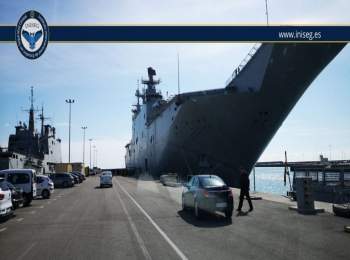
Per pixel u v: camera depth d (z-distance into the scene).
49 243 10.34
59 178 44.09
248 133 39.56
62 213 17.69
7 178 21.84
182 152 49.88
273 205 18.70
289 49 32.03
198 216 14.79
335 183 21.38
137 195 28.69
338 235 10.70
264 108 36.88
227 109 39.47
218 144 43.09
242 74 39.22
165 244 9.88
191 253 8.75
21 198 19.05
